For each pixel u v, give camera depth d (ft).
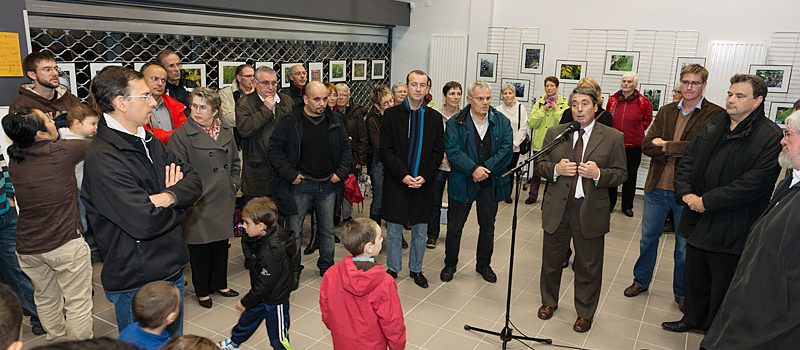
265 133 12.41
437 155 12.01
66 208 8.61
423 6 24.32
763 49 18.33
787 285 6.48
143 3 13.73
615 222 17.87
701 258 9.67
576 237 10.02
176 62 12.90
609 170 9.46
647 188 11.43
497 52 23.27
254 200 8.50
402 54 25.23
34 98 10.27
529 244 15.51
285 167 11.46
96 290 11.69
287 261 8.57
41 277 8.89
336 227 16.25
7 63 10.40
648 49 20.42
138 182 6.57
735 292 7.20
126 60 14.30
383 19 22.84
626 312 11.28
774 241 6.63
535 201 19.93
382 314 6.73
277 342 8.78
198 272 10.72
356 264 6.90
